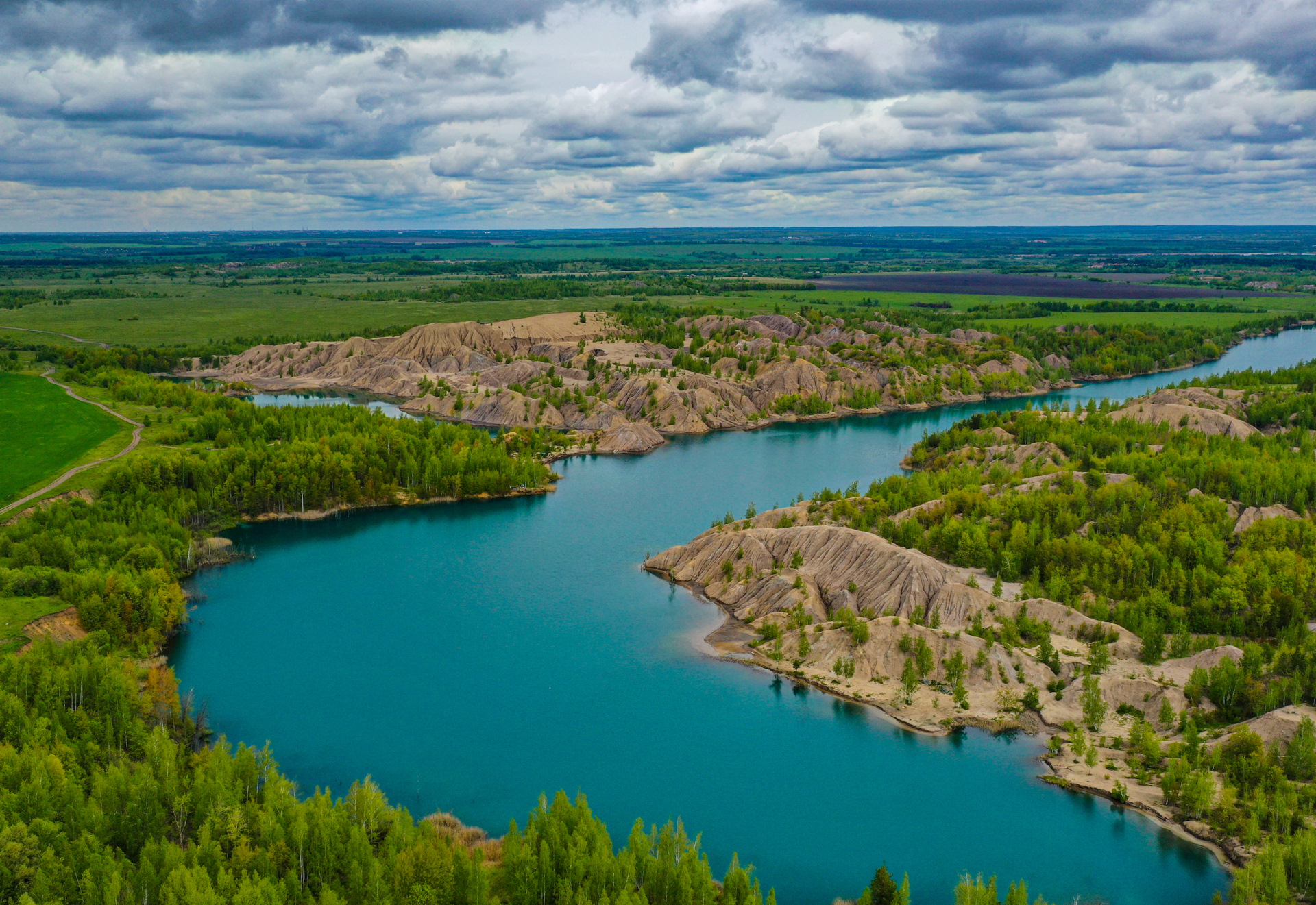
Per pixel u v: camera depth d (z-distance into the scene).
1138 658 127.19
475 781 104.56
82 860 77.56
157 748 93.75
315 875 79.62
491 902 78.19
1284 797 94.44
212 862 79.25
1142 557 148.12
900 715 117.81
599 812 99.50
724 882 80.25
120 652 126.81
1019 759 109.12
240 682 126.19
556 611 150.62
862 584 145.25
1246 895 81.25
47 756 87.88
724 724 116.75
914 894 88.12
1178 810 98.81
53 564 148.00
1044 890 88.56
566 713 119.19
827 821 98.25
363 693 123.81
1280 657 119.12
